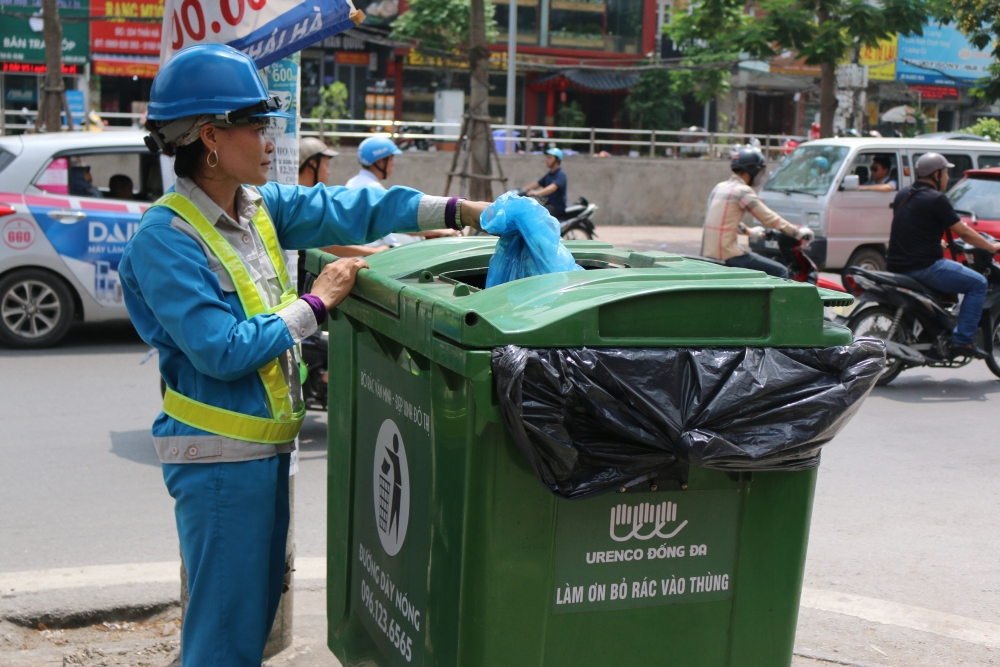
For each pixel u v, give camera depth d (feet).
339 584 9.18
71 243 26.68
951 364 25.29
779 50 52.31
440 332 6.34
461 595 6.45
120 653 10.63
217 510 7.47
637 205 65.10
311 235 8.63
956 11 50.90
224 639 7.57
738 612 7.07
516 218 7.58
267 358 7.18
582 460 6.23
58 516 15.52
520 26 91.61
